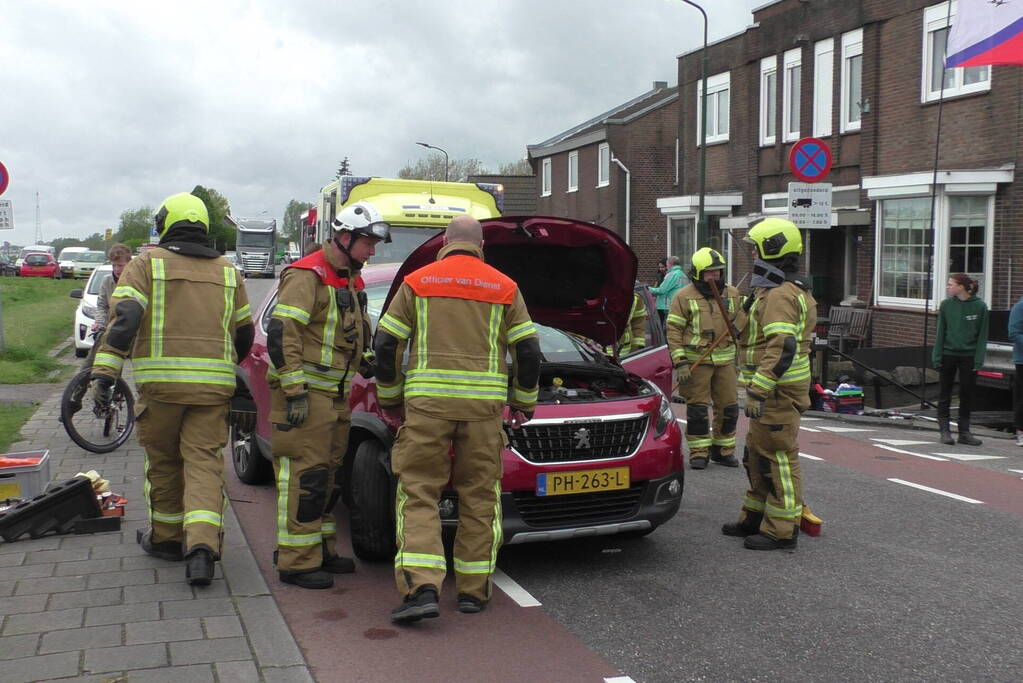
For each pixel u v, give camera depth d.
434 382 4.60
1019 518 6.88
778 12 20.70
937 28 15.84
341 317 5.02
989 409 12.75
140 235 121.62
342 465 5.84
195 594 4.78
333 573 5.31
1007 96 14.53
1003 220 14.73
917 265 16.23
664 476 5.45
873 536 6.35
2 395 11.45
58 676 3.82
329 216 13.48
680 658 4.26
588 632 4.56
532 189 44.69
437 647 4.33
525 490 5.12
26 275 50.66
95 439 8.23
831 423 11.81
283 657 4.07
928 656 4.32
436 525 4.64
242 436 7.38
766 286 5.82
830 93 18.89
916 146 16.39
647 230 32.88
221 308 5.05
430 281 4.64
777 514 5.93
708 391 8.52
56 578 4.97
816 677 4.08
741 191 22.19
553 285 6.24
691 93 24.28
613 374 6.11
